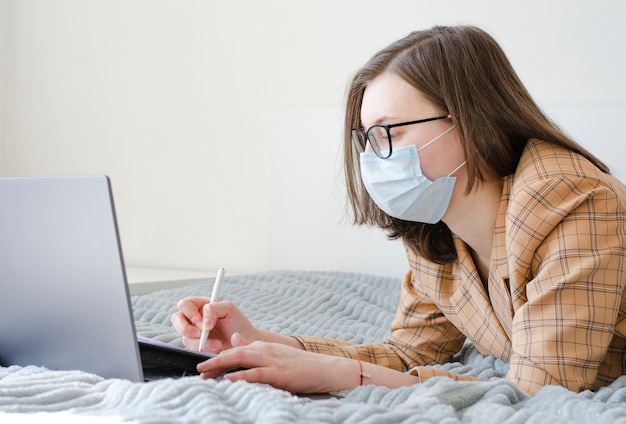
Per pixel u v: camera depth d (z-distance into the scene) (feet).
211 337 4.59
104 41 10.87
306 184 9.49
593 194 4.00
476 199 4.50
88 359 3.45
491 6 9.00
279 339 4.74
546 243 4.03
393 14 9.50
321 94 9.86
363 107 4.64
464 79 4.34
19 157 11.25
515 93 4.47
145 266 10.66
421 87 4.40
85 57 10.96
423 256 5.01
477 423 3.07
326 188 9.39
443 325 5.33
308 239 9.48
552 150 4.31
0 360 3.86
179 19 10.52
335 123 9.35
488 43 4.50
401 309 5.47
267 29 10.12
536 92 8.81
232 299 7.55
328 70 9.82
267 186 10.09
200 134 10.43
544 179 4.07
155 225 10.63
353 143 4.88
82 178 3.27
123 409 2.88
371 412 2.91
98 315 3.34
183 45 10.50
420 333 5.36
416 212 4.59
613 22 8.56
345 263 9.30
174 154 10.54
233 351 3.59
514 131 4.38
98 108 10.91
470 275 4.78
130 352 3.28
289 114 9.57
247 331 4.58
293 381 3.58
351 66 9.71
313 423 2.70
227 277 8.60
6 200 3.54
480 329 4.90
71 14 11.03
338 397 3.67
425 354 5.32
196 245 10.43
